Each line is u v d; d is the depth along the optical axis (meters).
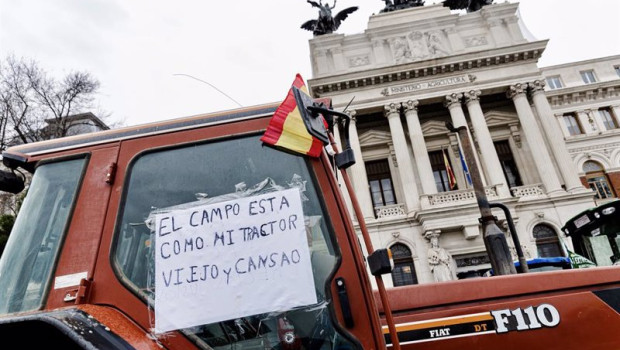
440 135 24.58
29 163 2.14
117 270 1.77
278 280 1.71
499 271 3.23
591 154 27.48
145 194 1.96
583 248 5.70
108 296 1.72
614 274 2.32
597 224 5.23
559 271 2.37
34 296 1.75
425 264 19.94
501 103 25.34
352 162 1.96
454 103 23.59
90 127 20.53
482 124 22.83
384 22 27.38
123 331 1.52
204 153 2.08
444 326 2.18
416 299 2.28
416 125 23.38
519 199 20.45
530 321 2.16
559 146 22.17
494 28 25.42
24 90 19.14
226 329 1.67
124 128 2.19
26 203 2.01
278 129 2.01
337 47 26.30
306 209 1.90
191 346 1.63
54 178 2.06
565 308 2.20
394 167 24.11
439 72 24.39
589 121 28.70
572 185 21.02
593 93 29.14
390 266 1.74
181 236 1.82
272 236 1.80
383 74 24.23
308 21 29.16
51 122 19.89
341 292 1.69
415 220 20.89
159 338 1.63
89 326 1.46
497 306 2.22
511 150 24.25
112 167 2.02
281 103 2.17
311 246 1.83
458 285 2.32
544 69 32.62
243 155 2.06
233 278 1.73
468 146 4.19
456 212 19.98
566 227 5.89
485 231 3.52
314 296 1.68
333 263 1.78
